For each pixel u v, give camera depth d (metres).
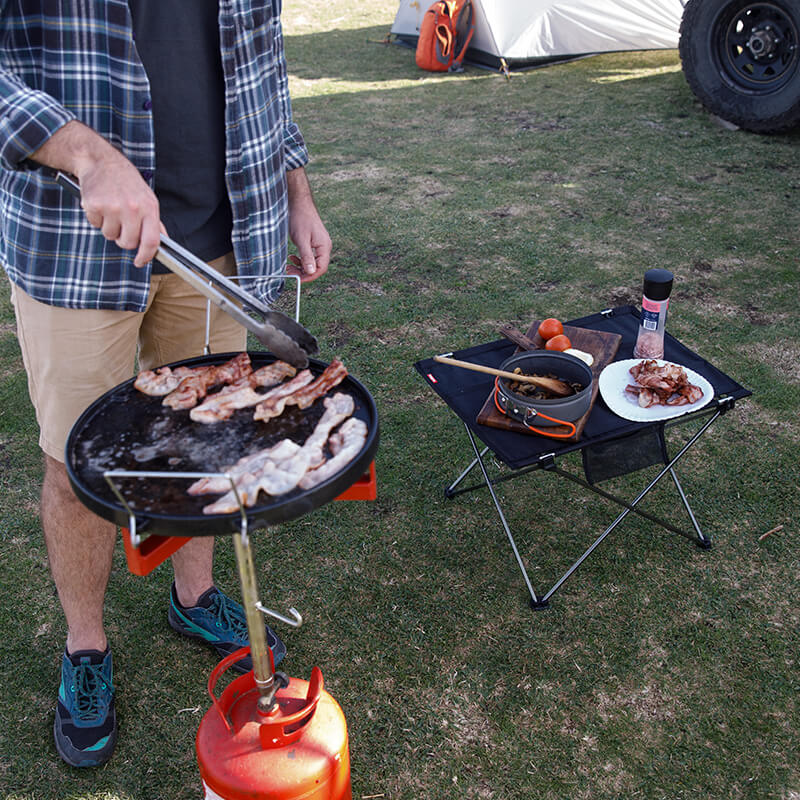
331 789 1.58
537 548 2.49
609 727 1.97
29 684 2.11
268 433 1.48
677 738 1.94
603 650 2.17
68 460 1.38
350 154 5.66
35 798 1.85
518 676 2.11
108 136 1.58
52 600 2.36
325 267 2.02
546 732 1.97
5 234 1.66
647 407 2.13
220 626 2.17
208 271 1.42
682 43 5.72
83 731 1.93
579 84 7.03
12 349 3.59
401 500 2.69
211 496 1.29
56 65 1.50
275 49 1.86
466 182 5.11
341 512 2.65
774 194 4.75
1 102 1.35
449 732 1.98
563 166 5.29
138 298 1.69
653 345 2.30
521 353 2.12
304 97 7.00
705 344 3.37
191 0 1.58
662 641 2.18
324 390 1.57
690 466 2.76
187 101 1.65
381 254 4.25
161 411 1.54
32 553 2.52
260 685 1.53
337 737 1.59
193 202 1.75
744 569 2.39
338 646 2.20
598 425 2.10
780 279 3.85
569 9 7.32
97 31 1.49
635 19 7.36
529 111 6.39
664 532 2.52
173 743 1.97
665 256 4.11
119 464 1.40
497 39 7.39
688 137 5.67
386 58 8.20
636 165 5.24
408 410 3.09
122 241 1.35
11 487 2.78
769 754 1.90
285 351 1.42
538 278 3.95
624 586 2.35
